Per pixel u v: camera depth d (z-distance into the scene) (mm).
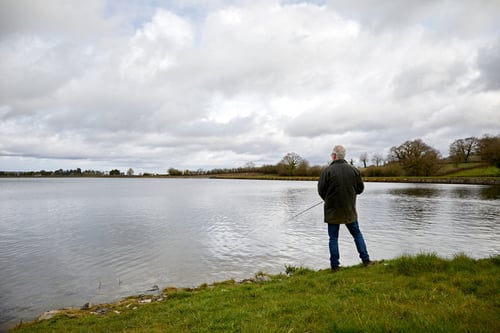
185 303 7434
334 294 6270
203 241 18375
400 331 4133
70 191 76625
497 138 82938
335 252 8133
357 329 4262
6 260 15000
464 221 24281
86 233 21625
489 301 5031
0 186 109250
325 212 8172
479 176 83938
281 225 23688
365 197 45844
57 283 11734
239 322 5328
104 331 6141
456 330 4012
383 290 6133
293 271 11328
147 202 45094
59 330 6805
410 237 18438
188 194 61438
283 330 4676
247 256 14836
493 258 7391
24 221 27688
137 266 13711
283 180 142625
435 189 62094
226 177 193500
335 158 8172
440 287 5949
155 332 5418
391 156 107375
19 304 9875
